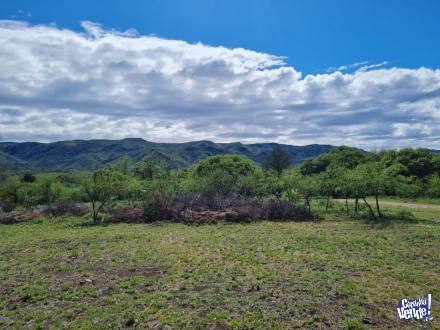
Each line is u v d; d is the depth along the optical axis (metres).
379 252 13.97
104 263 12.74
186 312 8.08
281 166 79.62
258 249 14.75
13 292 9.68
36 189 33.69
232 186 33.81
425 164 53.50
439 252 13.80
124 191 29.39
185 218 24.73
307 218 26.05
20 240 17.75
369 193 26.69
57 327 7.45
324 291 9.38
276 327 7.25
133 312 8.09
